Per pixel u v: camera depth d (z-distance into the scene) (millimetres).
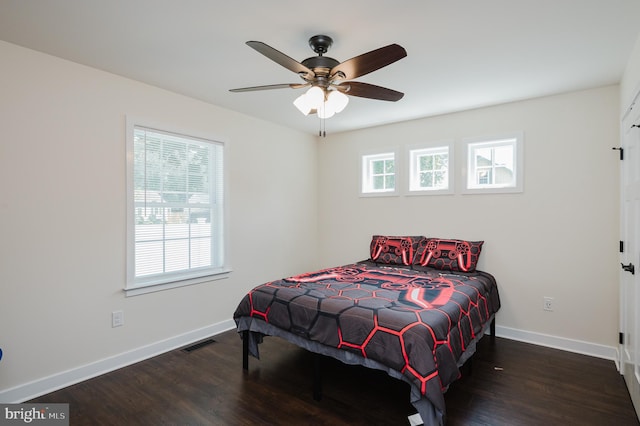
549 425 2004
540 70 2646
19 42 2232
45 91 2396
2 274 2223
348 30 2062
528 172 3318
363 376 2621
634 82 2271
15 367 2277
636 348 2141
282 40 2189
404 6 1823
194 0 1773
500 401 2260
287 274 4434
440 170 3928
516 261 3391
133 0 1771
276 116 3932
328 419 2078
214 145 3566
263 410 2172
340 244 4684
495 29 2055
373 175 4465
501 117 3459
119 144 2791
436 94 3162
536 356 2980
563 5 1810
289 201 4465
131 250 2871
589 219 3043
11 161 2254
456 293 2547
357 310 2162
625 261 2545
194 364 2840
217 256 3641
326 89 2178
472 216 3639
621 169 2709
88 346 2621
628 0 1758
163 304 3117
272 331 2551
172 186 3227
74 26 2031
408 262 3713
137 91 2902
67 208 2508
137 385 2492
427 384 1735
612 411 2143
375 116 3885
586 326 3057
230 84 2977
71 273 2533
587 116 3047
